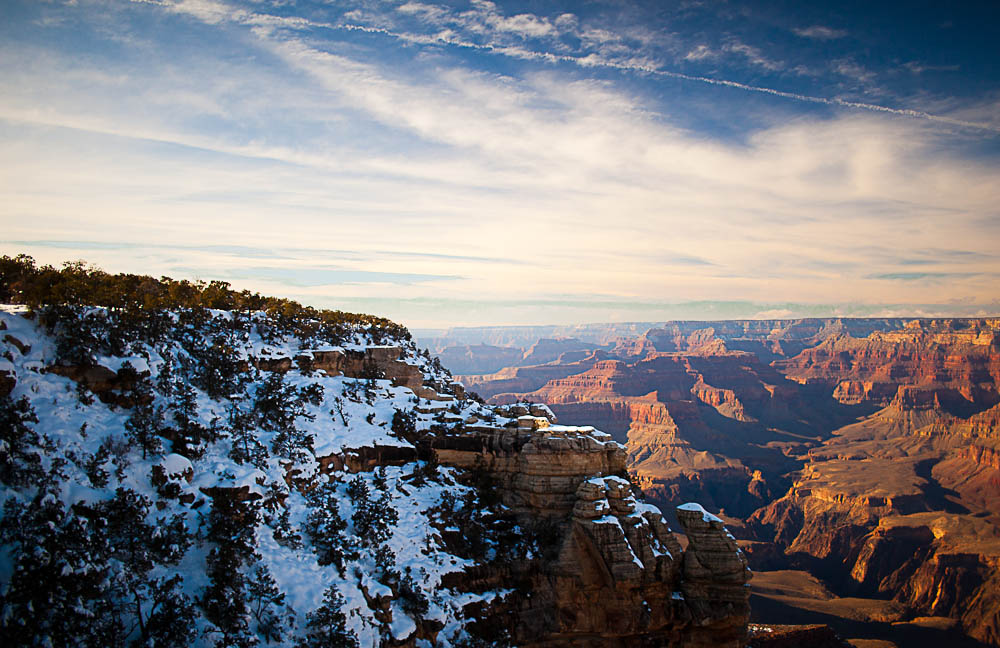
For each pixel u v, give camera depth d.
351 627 46.84
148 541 43.50
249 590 45.38
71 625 36.69
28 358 49.22
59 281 59.25
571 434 64.12
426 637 50.66
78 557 39.19
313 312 91.31
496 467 66.25
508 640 54.50
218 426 55.75
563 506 61.22
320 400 66.19
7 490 40.16
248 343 70.25
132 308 61.09
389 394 72.62
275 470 54.97
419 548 56.00
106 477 45.00
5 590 36.09
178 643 39.28
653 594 57.62
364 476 61.53
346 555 52.06
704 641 58.34
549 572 57.94
